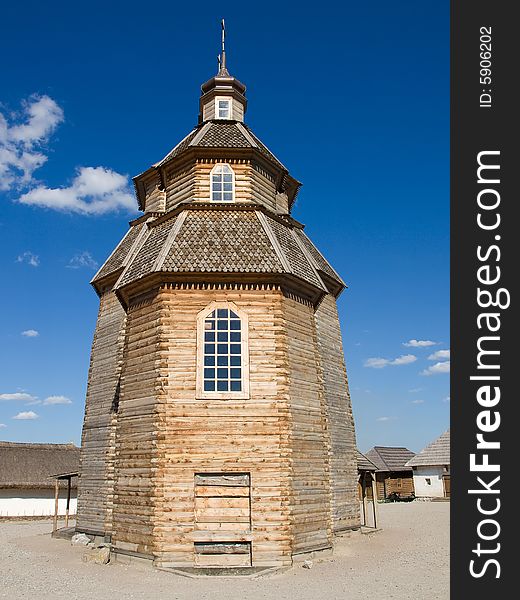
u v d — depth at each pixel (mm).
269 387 18984
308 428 19922
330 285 27969
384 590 15000
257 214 22109
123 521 18859
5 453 45594
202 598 14062
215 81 28516
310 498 19219
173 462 18031
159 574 16781
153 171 27016
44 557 20969
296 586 15523
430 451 54750
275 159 26656
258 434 18516
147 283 20312
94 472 24719
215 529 17719
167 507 17656
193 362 18984
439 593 14633
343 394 27016
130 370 20188
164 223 22734
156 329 19484
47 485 43844
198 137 24609
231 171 23516
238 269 19656
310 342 21297
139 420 19156
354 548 22250
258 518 17797
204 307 19578
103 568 17922
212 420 18484
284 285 20359
